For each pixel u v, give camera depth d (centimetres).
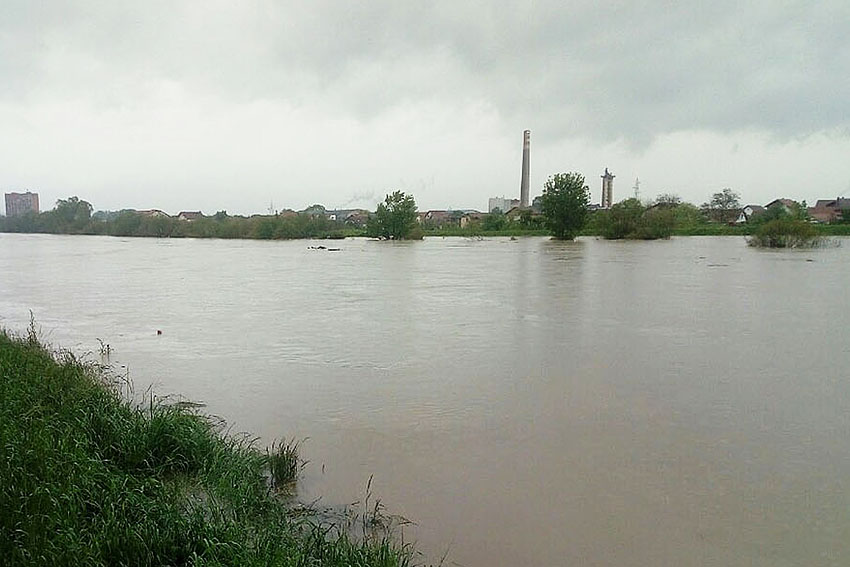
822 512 599
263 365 1171
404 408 909
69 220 11712
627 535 559
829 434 802
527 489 647
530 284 2517
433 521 579
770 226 5088
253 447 743
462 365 1163
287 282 2738
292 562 435
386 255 4828
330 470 689
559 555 528
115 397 814
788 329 1508
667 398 956
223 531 475
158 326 1602
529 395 974
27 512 459
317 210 13475
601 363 1173
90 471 545
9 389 746
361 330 1525
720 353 1253
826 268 3117
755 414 880
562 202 6769
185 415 748
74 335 1480
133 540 448
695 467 702
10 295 2309
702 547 541
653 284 2472
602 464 710
